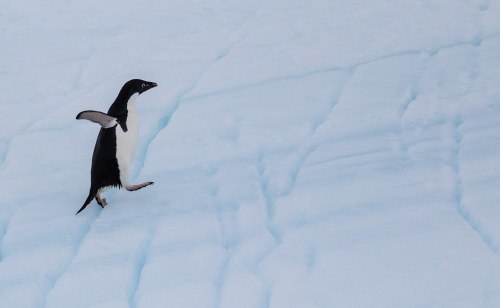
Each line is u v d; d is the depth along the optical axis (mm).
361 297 12992
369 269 13742
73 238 16453
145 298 13680
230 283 13828
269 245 15211
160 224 16500
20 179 19656
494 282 12898
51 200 18281
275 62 26562
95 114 15781
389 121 20594
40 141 22188
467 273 13258
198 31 31938
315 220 15906
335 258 14219
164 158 20125
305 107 22453
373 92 22656
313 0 34438
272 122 21625
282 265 14250
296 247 14906
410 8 31031
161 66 28062
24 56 30781
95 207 17781
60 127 23234
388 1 32562
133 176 19594
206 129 21781
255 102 23203
